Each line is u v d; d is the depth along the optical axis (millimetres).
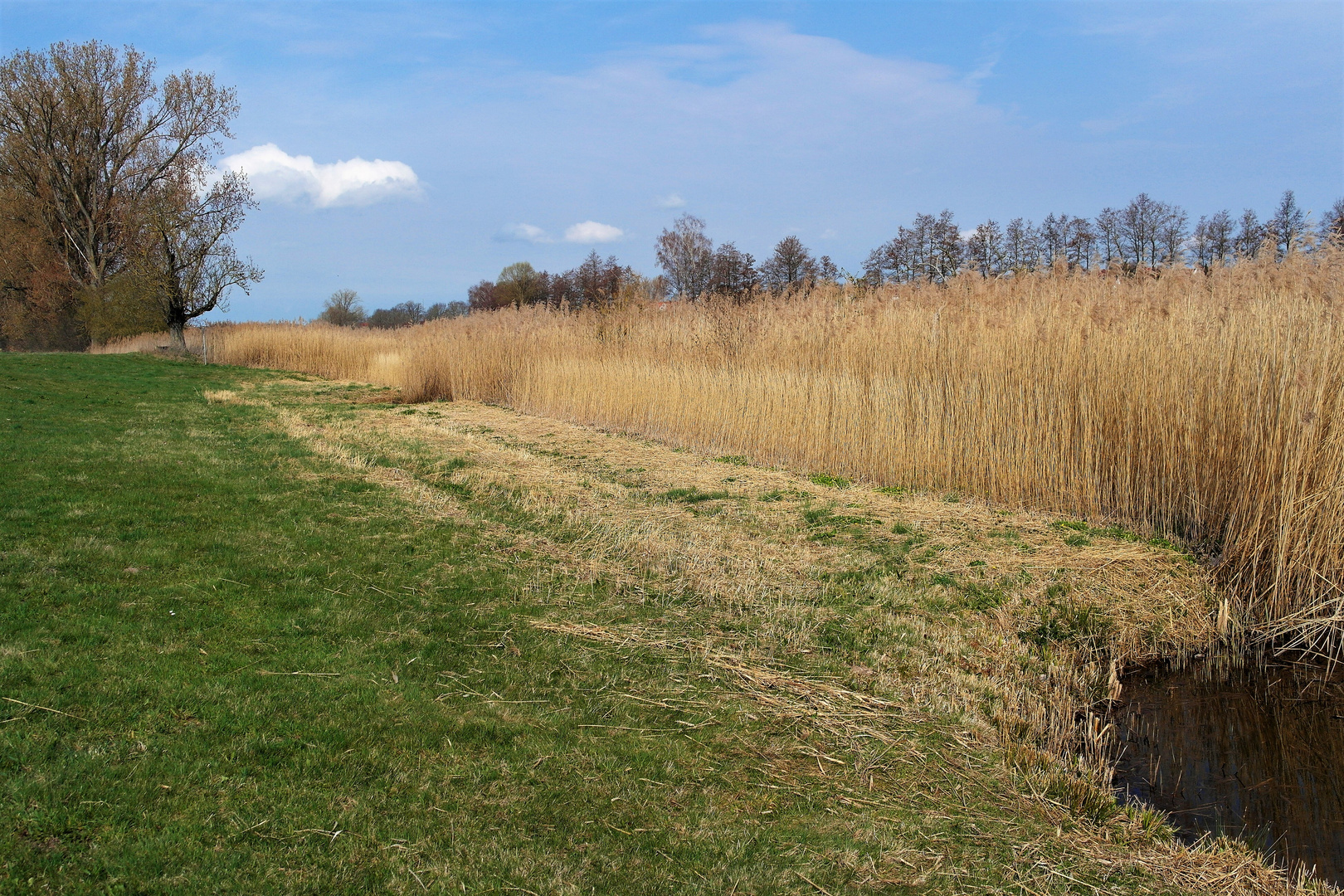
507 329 19438
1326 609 6203
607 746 4031
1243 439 6871
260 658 4645
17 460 9062
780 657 5223
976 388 9328
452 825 3311
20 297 34250
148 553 6207
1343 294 7461
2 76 31594
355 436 12984
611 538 7621
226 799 3338
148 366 24609
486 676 4695
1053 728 4656
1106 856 3471
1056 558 7145
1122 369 8352
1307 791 4285
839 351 11867
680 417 13172
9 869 2816
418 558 6699
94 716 3842
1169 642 6141
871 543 7609
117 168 34375
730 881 3094
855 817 3588
